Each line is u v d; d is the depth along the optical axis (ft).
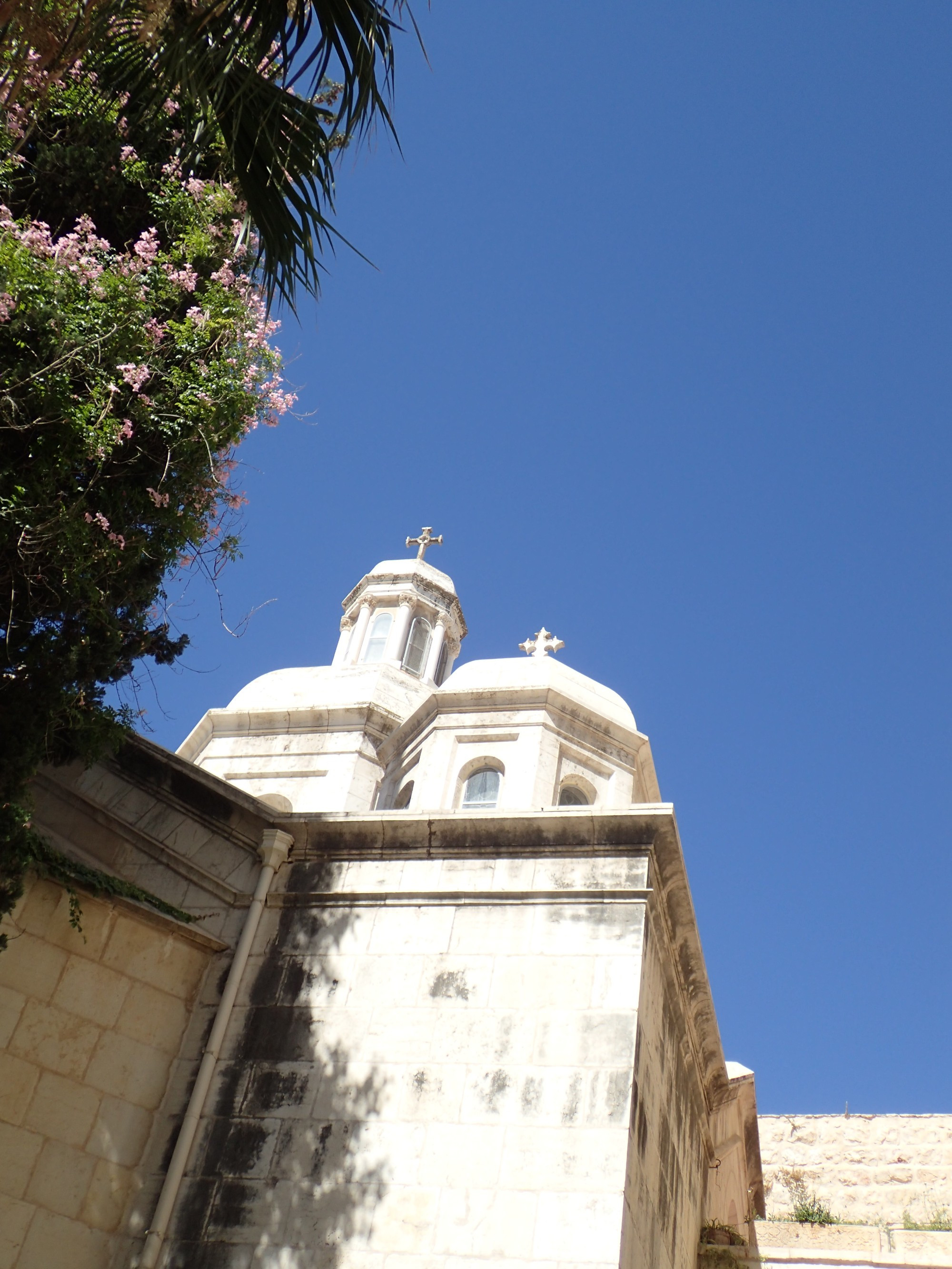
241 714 86.69
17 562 40.83
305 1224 43.47
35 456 40.78
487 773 69.26
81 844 52.75
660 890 50.14
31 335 41.06
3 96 32.81
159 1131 46.44
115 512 43.37
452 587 99.14
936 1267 55.47
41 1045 45.85
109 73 32.42
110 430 41.57
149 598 45.70
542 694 70.64
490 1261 41.24
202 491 46.80
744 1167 72.23
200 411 44.78
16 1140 44.01
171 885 52.01
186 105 41.47
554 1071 44.86
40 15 28.22
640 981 46.34
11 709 42.04
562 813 50.47
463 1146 43.96
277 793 83.15
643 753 72.02
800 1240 58.29
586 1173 42.32
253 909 50.85
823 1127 83.97
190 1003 49.39
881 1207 79.36
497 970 47.80
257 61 30.71
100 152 47.06
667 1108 51.57
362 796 81.51
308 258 34.60
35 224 43.37
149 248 44.93
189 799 53.62
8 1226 42.57
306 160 34.17
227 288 46.98
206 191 48.49
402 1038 46.98
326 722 85.30
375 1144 44.75
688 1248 55.57
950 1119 81.66
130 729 49.39
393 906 50.44
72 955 47.73
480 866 50.62
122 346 42.93
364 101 30.94
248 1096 46.80
